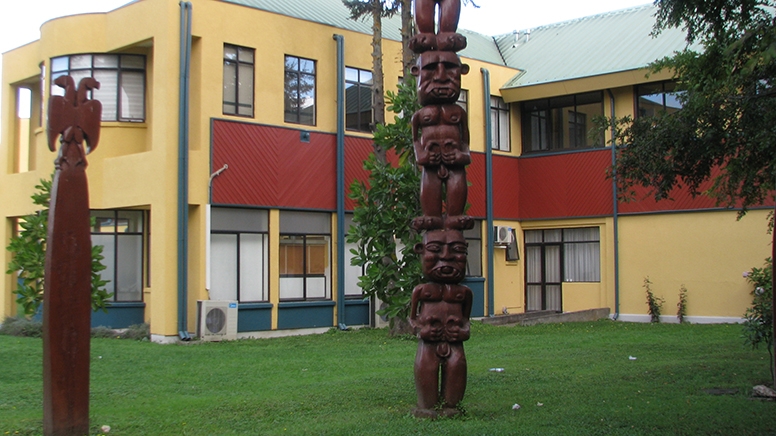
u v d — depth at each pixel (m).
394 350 15.73
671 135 10.48
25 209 21.62
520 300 25.12
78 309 7.89
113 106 19.27
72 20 19.44
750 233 20.66
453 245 8.66
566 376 11.79
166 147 17.55
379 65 19.64
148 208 19.16
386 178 11.60
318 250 20.25
